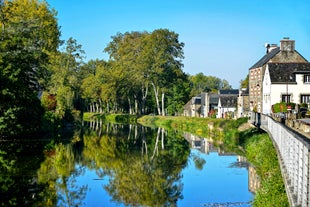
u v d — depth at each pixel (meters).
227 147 48.94
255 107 78.19
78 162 36.16
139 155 42.34
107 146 49.31
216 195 25.44
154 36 101.62
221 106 100.25
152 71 101.94
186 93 124.44
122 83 117.31
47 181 27.48
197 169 34.16
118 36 127.81
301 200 11.56
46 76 53.69
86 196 24.81
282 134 21.58
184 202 24.09
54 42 69.00
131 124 98.75
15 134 43.62
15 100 39.69
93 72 144.75
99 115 131.38
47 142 46.84
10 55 42.25
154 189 27.12
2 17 51.84
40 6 66.62
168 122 94.62
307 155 10.76
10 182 26.50
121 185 28.22
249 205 23.08
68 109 73.75
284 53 74.94
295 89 67.88
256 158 34.06
